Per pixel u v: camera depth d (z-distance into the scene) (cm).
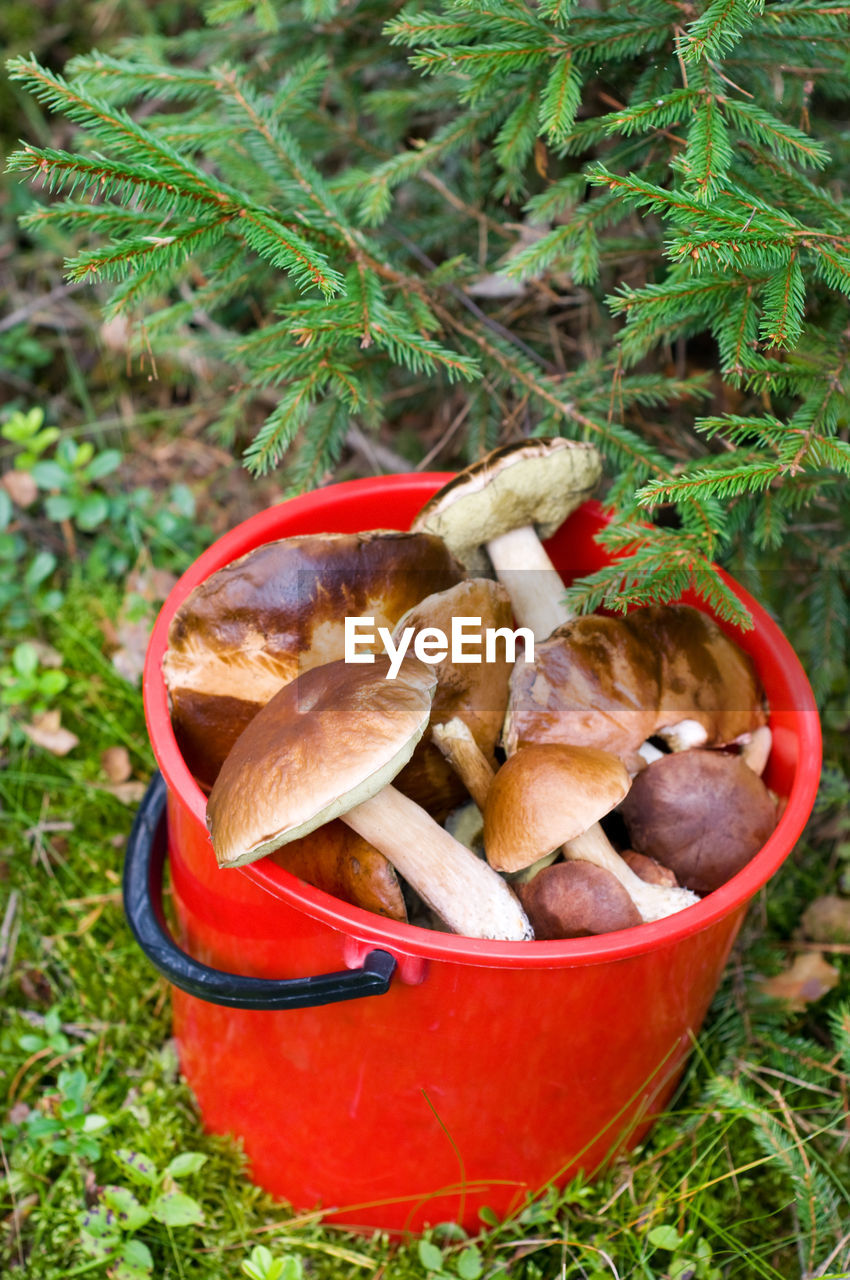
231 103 102
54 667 123
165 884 112
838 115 117
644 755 91
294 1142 96
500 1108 91
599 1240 96
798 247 88
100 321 141
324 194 100
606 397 104
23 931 110
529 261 96
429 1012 86
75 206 92
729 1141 100
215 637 87
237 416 112
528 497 93
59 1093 103
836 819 112
